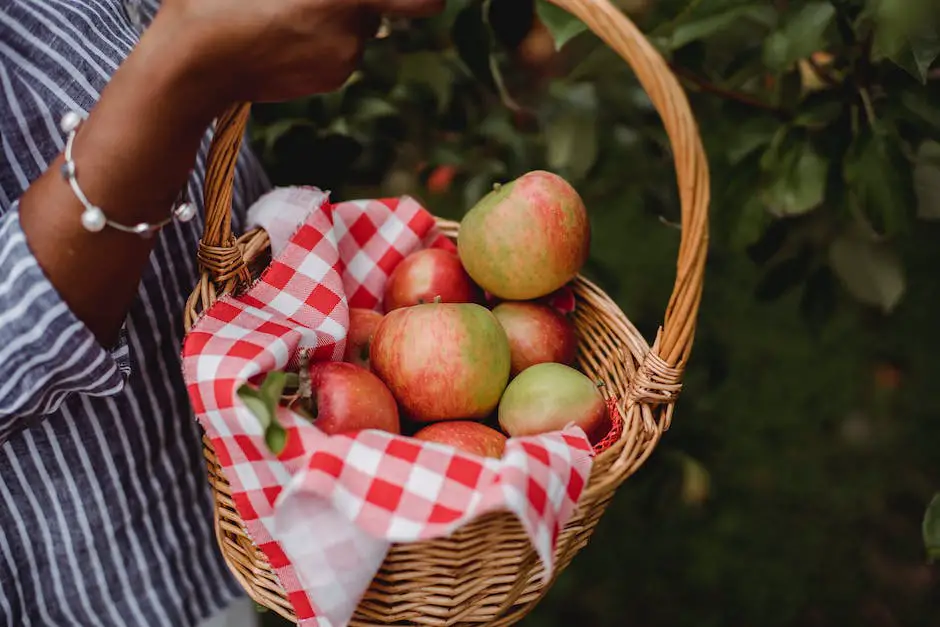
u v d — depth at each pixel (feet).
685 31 3.63
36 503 2.96
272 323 3.03
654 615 6.44
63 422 2.89
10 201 2.72
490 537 2.61
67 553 3.09
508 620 2.88
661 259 8.39
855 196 4.09
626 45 2.58
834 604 6.42
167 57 2.15
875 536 6.77
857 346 7.89
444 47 4.71
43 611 3.14
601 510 2.96
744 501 7.01
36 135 2.70
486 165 5.10
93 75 2.81
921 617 6.29
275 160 4.45
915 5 3.07
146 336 3.05
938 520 3.27
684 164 2.65
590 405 3.21
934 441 7.28
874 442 7.30
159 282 3.06
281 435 2.53
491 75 4.28
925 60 3.14
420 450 2.58
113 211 2.27
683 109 2.58
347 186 4.92
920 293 8.09
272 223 3.53
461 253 3.77
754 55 4.26
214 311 2.93
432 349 3.24
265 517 2.71
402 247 4.02
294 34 2.21
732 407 7.57
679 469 5.00
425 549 2.60
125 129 2.19
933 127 3.84
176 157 2.29
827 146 3.97
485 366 3.29
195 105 2.24
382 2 2.26
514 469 2.48
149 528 3.24
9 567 2.98
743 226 4.22
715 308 8.19
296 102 4.34
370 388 3.07
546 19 3.45
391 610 2.73
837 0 3.59
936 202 4.21
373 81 4.67
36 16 2.73
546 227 3.57
